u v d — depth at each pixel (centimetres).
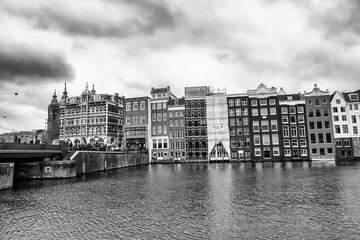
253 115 8625
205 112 8956
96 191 3058
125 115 9238
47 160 4388
